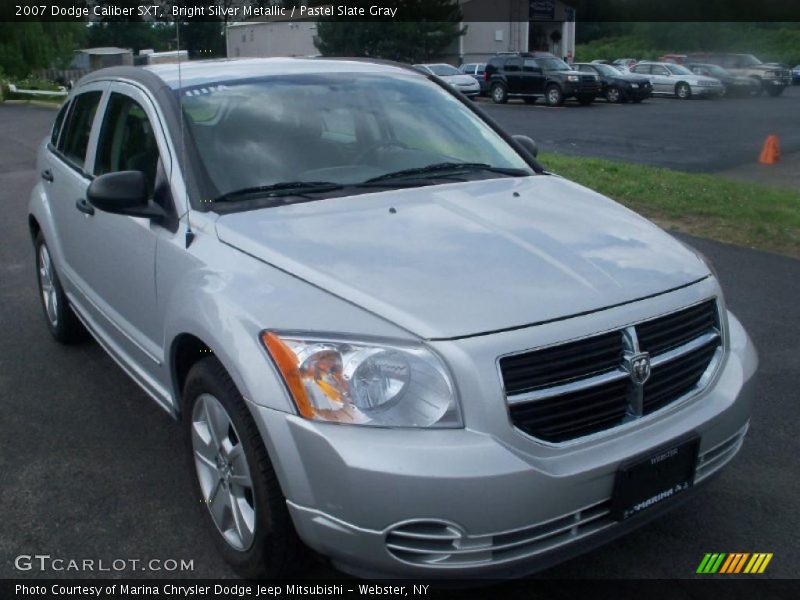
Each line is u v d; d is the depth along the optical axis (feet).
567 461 8.83
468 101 16.01
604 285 9.71
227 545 10.70
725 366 10.68
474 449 8.43
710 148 60.54
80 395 16.31
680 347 10.02
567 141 65.36
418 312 8.92
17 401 16.07
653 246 11.08
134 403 15.93
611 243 10.90
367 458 8.40
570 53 182.60
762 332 19.02
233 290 10.00
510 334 8.79
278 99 13.67
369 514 8.50
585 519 9.01
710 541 11.37
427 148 13.99
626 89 109.50
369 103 14.34
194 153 12.22
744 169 49.49
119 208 11.74
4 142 63.41
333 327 9.00
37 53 140.26
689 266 10.77
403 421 8.61
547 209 11.97
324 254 10.13
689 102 112.37
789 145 61.87
